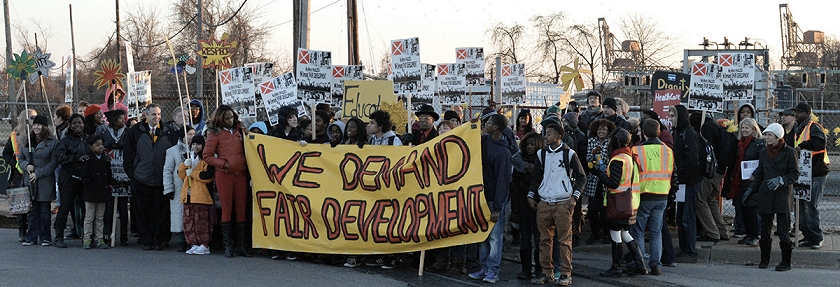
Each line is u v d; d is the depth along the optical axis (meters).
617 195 8.70
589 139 9.94
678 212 10.06
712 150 9.95
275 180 9.74
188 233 9.95
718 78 11.28
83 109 12.91
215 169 9.84
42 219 10.57
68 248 10.41
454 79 14.47
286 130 10.25
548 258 8.53
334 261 9.48
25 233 11.02
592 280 8.81
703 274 9.16
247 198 10.10
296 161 9.70
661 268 9.31
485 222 8.60
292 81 11.11
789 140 10.50
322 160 9.59
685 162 9.72
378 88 12.05
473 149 8.73
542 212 8.45
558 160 8.34
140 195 10.26
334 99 12.79
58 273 8.34
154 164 10.23
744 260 10.06
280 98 11.16
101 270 8.59
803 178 9.88
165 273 8.48
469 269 9.51
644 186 9.00
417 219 8.96
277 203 9.76
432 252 9.52
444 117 10.55
